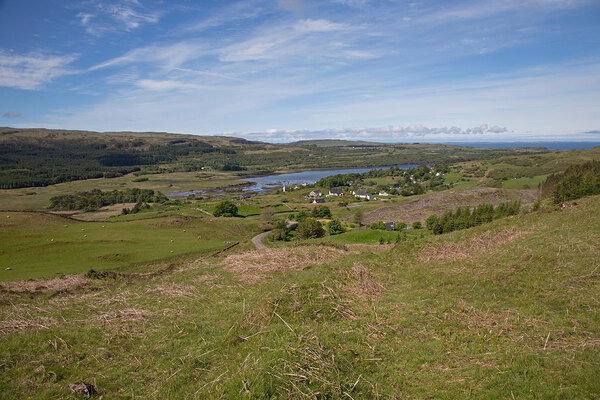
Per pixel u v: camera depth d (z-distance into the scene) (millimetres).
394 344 8320
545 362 6684
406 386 6672
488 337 8211
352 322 9586
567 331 7906
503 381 6355
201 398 6469
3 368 7641
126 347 9055
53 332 9648
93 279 19359
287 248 23609
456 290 11703
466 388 6383
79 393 6746
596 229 15258
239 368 7156
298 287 11625
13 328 9953
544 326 8328
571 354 6879
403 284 13414
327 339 8148
